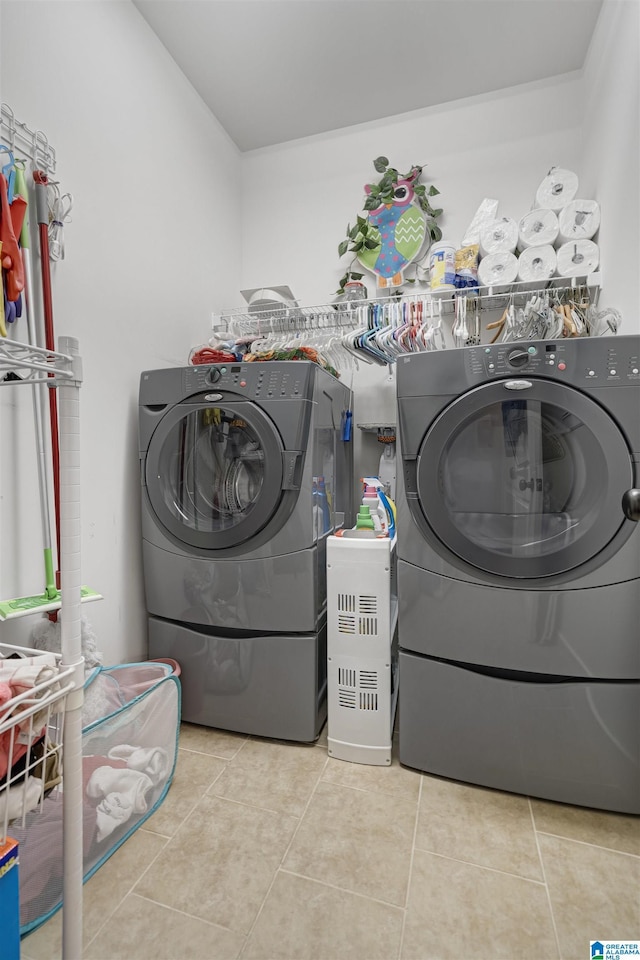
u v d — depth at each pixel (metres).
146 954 0.90
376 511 1.74
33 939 0.94
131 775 1.19
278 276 2.56
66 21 1.43
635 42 1.45
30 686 0.65
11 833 0.93
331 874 1.08
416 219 2.27
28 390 1.29
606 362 1.20
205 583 1.61
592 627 1.25
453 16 1.82
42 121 1.35
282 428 1.48
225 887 1.05
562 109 2.12
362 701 1.48
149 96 1.83
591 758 1.27
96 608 1.56
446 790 1.37
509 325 1.89
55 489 1.28
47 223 1.31
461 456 1.38
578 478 1.28
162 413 1.61
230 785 1.39
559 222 1.91
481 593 1.33
